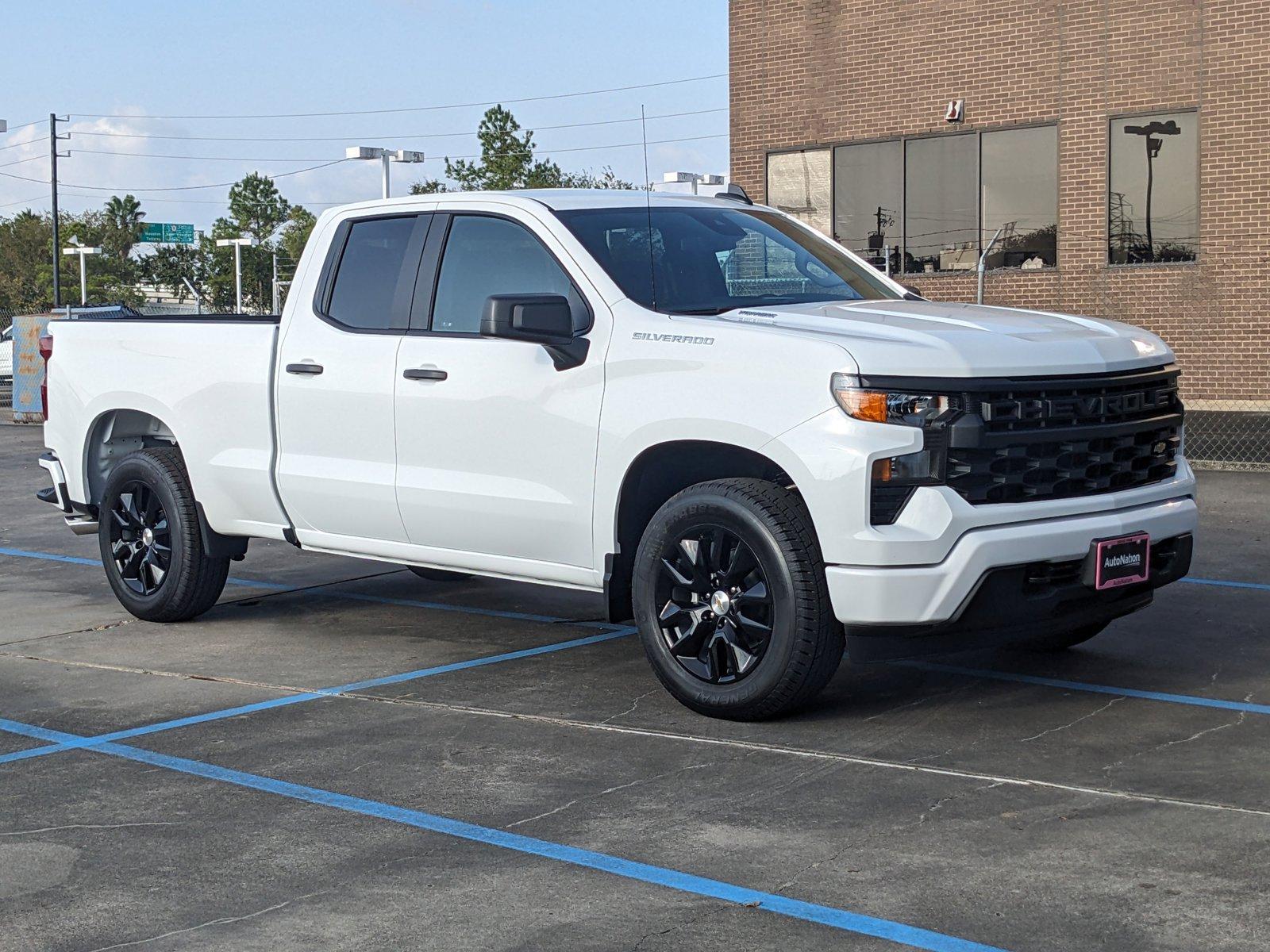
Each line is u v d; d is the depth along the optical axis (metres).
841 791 4.80
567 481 6.06
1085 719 5.64
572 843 4.35
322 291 7.06
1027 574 5.41
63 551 10.78
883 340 5.36
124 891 4.04
